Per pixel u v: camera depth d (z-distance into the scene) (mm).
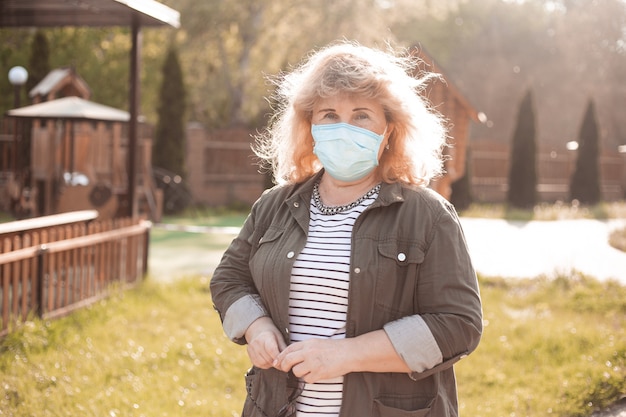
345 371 2211
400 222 2352
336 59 2449
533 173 24859
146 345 6285
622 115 47219
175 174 20297
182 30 27156
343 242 2379
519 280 10414
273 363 2293
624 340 6465
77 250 7605
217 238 15078
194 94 31125
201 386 5426
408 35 44781
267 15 28328
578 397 5109
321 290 2352
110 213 14461
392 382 2311
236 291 2566
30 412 4500
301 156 2631
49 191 14773
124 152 18781
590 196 27484
